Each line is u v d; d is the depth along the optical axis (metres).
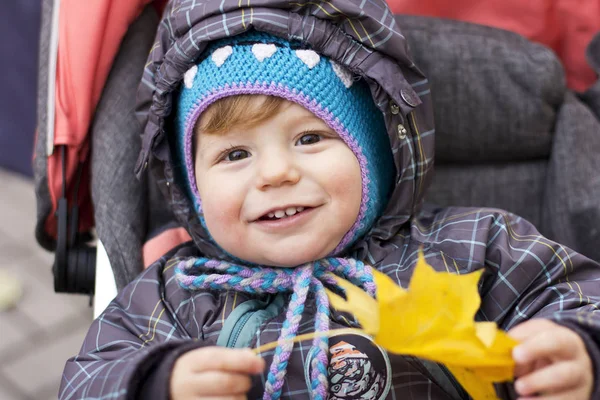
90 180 1.28
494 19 1.38
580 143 1.23
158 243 1.24
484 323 0.82
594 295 1.02
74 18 1.20
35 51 2.44
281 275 1.05
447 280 0.78
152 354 0.86
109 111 1.24
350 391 0.97
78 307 2.13
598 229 1.19
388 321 0.75
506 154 1.30
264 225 1.00
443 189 1.32
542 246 1.06
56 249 1.22
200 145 1.05
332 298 0.83
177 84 1.09
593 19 1.38
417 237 1.12
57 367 1.93
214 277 1.06
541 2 1.37
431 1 1.36
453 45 1.24
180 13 1.05
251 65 1.00
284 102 0.99
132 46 1.28
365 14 1.01
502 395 0.98
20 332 2.05
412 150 1.10
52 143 1.20
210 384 0.81
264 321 1.04
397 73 1.05
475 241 1.08
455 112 1.25
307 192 0.99
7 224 2.49
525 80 1.23
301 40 1.01
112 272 1.19
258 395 0.98
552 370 0.79
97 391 0.91
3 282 2.19
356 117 1.05
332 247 1.03
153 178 1.28
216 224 1.03
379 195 1.14
